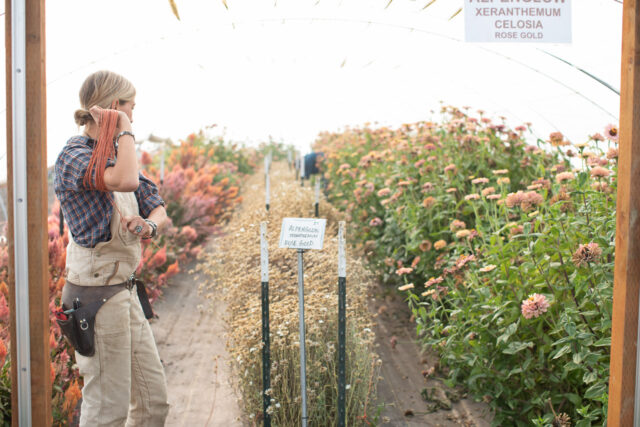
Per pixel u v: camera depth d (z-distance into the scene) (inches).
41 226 73.2
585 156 130.0
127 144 76.7
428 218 167.9
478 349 107.9
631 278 68.7
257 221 219.3
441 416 122.7
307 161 410.6
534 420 92.9
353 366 117.0
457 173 176.7
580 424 86.4
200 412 126.7
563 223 112.7
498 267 111.7
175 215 298.2
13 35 70.9
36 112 72.0
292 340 110.7
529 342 101.0
